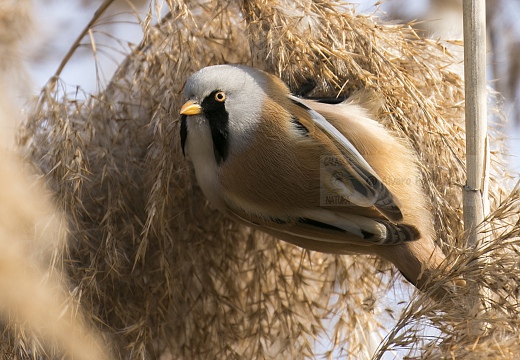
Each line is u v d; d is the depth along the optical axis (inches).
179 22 283.6
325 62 285.4
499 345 208.8
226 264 303.4
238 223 304.7
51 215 256.1
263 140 267.4
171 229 290.7
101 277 273.0
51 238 254.8
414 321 228.8
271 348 302.7
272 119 269.3
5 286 171.8
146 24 277.9
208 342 295.3
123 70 299.3
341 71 287.0
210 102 269.1
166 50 287.1
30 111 282.5
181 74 283.4
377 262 302.4
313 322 305.6
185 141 277.3
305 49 281.9
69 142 274.5
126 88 298.4
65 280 260.2
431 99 286.4
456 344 214.7
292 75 289.9
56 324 194.1
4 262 170.4
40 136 282.7
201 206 303.3
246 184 268.2
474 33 248.8
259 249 306.5
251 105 270.4
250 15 287.3
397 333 233.1
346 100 285.0
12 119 223.5
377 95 280.8
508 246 233.5
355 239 260.5
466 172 249.8
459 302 227.5
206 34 296.7
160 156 276.1
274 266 306.7
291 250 308.3
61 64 291.1
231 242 304.7
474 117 247.8
